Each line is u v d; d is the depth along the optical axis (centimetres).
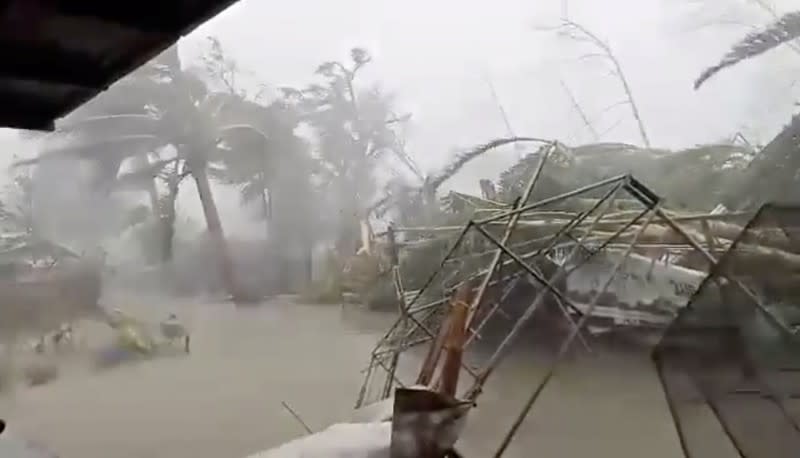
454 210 923
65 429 509
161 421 514
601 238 478
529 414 414
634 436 378
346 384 595
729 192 666
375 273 1041
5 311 1020
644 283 525
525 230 540
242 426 496
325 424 483
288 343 827
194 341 884
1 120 303
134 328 907
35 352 822
